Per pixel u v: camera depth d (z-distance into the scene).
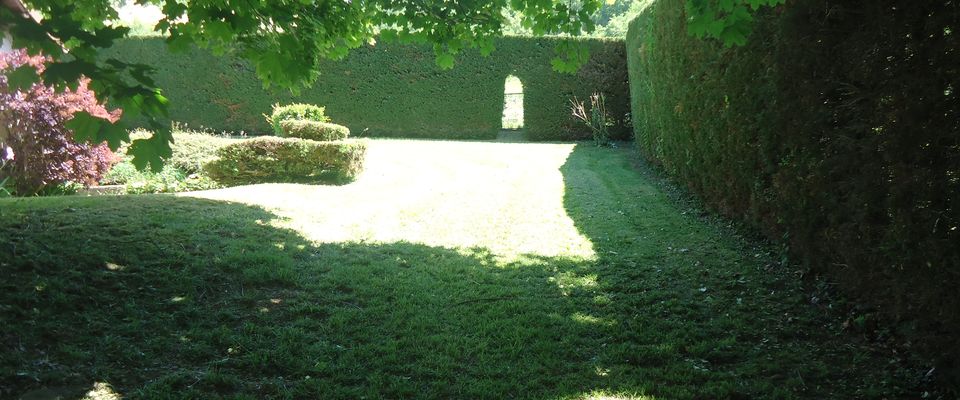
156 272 4.43
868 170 3.50
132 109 2.42
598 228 7.17
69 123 2.33
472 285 4.92
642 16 12.82
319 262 5.26
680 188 9.38
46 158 8.68
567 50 5.09
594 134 16.56
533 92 18.06
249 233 5.85
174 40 3.33
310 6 4.51
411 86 18.17
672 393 3.13
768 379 3.33
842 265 4.20
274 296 4.39
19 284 3.82
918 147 3.02
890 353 3.60
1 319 3.38
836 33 4.00
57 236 4.80
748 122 5.87
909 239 3.10
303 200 8.03
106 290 4.04
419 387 3.18
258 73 3.52
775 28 4.97
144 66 2.42
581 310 4.38
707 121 7.27
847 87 3.84
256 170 9.90
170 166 10.28
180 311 3.92
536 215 7.94
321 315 4.13
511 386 3.21
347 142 10.11
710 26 3.83
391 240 6.34
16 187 8.52
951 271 2.80
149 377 3.12
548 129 18.16
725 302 4.55
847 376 3.37
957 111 2.79
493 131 18.33
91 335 3.46
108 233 5.12
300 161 9.91
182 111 18.12
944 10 2.85
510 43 17.89
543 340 3.80
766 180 5.74
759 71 5.55
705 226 7.11
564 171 11.72
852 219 3.83
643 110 12.75
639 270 5.36
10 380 2.90
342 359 3.45
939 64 2.87
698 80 7.63
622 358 3.58
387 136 18.44
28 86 2.34
